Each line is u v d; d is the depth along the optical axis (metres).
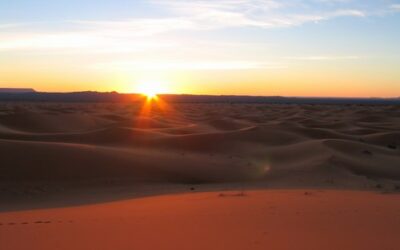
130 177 29.86
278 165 38.03
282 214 12.36
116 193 25.56
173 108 163.00
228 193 19.55
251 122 81.50
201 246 8.86
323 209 13.31
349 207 13.76
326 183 29.47
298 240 9.27
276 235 9.72
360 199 16.12
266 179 31.84
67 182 27.94
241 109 162.88
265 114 124.19
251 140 49.81
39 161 29.69
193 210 13.61
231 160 38.59
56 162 29.94
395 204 14.55
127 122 70.38
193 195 19.48
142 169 31.23
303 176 33.00
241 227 10.57
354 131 68.50
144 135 48.09
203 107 182.75
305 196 17.36
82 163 30.47
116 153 33.91
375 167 38.12
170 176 30.80
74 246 9.00
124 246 8.97
